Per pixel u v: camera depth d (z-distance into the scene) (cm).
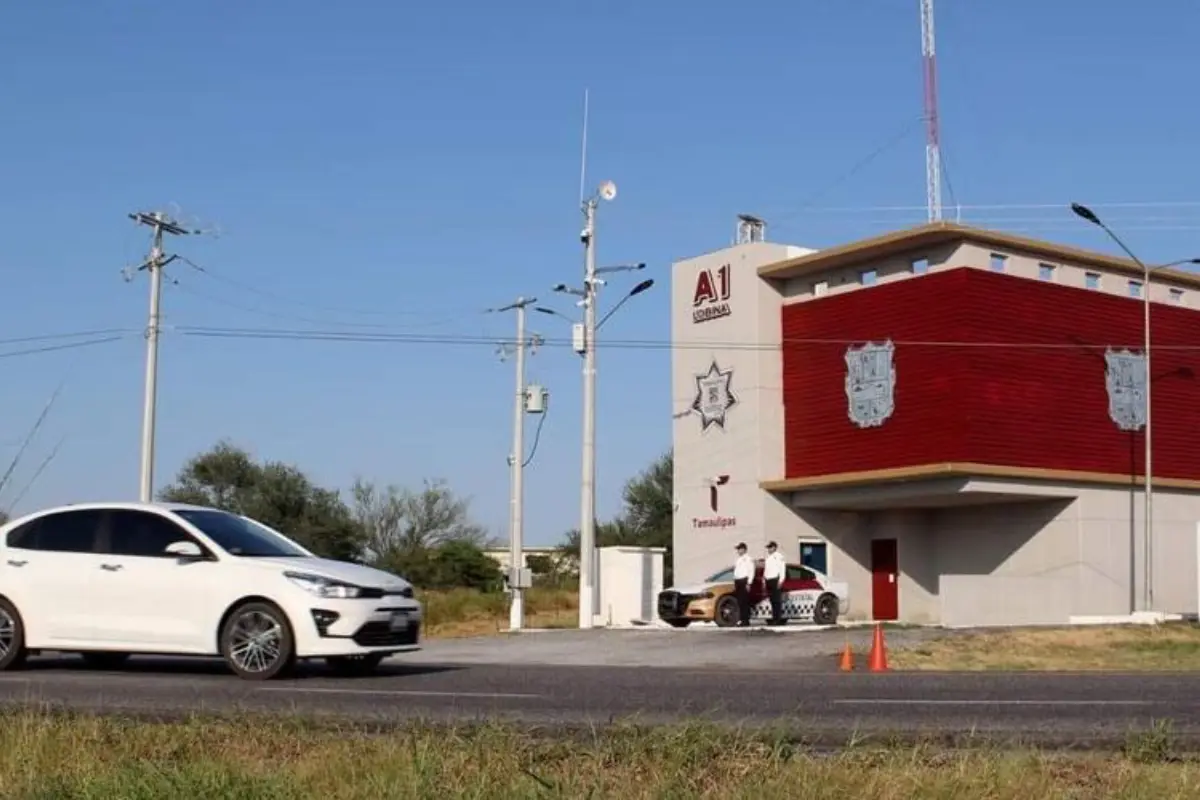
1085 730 1105
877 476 3928
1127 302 4225
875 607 4344
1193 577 4253
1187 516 4275
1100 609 3975
